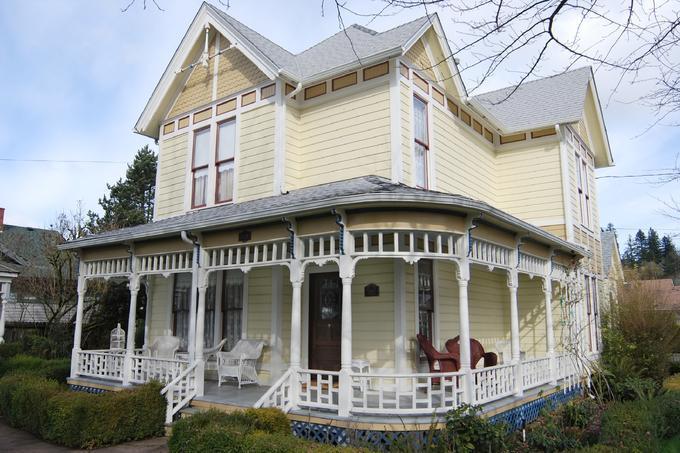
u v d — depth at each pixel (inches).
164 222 448.5
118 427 326.6
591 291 641.6
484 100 634.2
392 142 404.5
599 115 694.5
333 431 283.9
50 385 381.1
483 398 318.3
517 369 366.9
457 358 344.5
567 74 674.8
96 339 827.4
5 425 387.2
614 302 661.9
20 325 903.7
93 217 1190.9
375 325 370.9
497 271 546.6
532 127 569.3
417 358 371.9
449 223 311.4
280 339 410.0
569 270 530.3
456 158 496.4
